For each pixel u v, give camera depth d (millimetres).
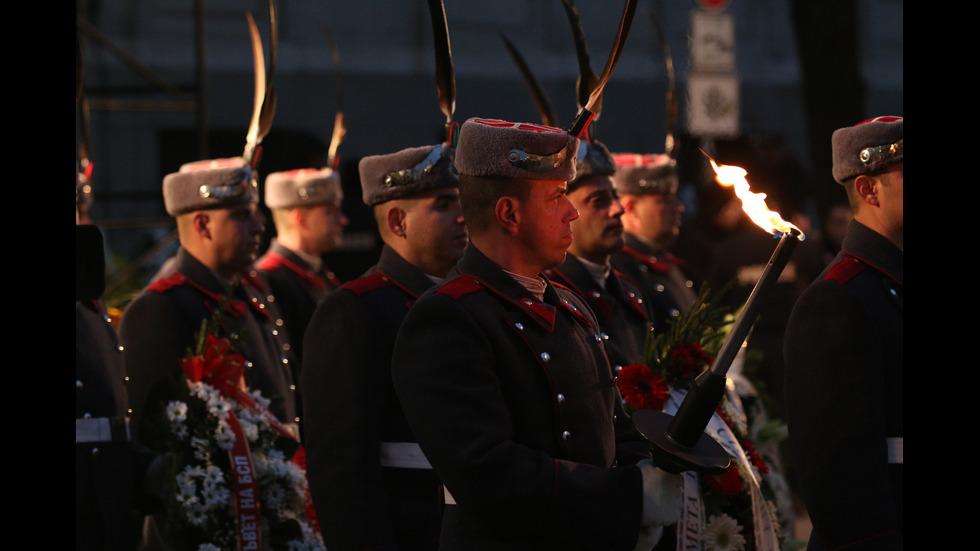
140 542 9703
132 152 25266
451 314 5086
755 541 7047
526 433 5121
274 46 9609
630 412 7023
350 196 20406
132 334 9016
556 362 5195
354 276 18797
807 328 6305
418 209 7641
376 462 7113
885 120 6566
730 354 4605
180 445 8172
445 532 5344
